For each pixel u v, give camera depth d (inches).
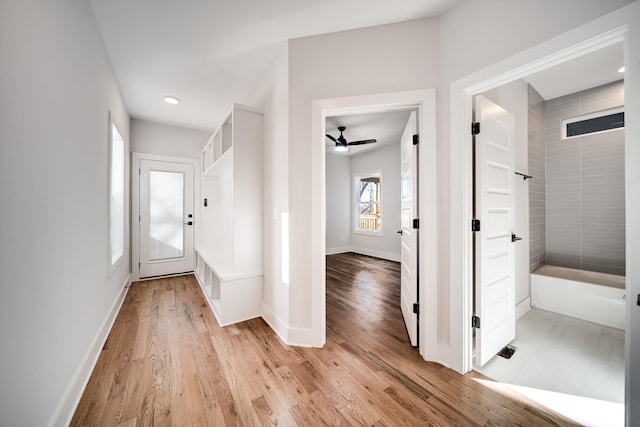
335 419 50.8
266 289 99.4
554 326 94.7
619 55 92.9
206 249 151.3
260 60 93.8
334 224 253.6
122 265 122.0
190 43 84.0
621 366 70.1
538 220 122.3
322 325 78.8
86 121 67.4
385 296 127.3
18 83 37.0
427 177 70.7
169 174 161.6
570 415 52.8
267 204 98.9
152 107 135.1
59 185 50.6
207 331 89.0
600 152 115.0
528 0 52.5
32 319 40.0
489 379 64.2
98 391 58.1
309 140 78.9
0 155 33.0
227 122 117.3
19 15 37.2
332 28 75.7
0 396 32.4
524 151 107.2
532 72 54.9
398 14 69.4
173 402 55.0
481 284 68.0
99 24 75.4
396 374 65.5
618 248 111.0
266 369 67.1
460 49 64.7
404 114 144.4
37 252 41.9
